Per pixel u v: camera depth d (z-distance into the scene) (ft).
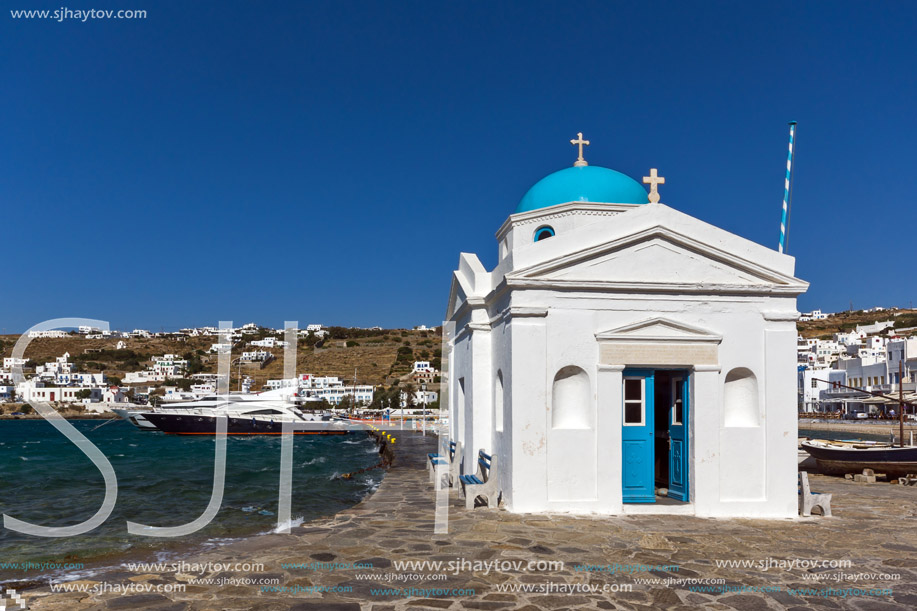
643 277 40.73
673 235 40.70
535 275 39.40
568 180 52.54
